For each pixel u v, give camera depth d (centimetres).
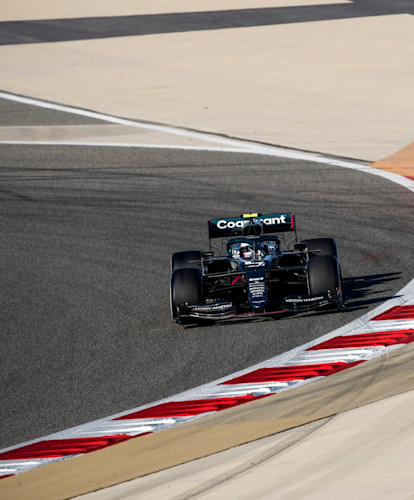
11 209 7162
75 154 9025
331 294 4069
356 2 17400
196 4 17988
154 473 2870
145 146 9181
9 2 18888
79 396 3634
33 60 14000
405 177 7519
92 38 15325
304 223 6209
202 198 7144
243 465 2844
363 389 3341
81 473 2934
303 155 8506
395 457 2753
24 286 5253
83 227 6506
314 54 13350
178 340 4144
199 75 12438
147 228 6353
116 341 4231
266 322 4244
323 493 2597
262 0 18125
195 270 4219
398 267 5044
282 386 3469
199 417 3272
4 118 10856
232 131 9631
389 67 12344
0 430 3381
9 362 4100
